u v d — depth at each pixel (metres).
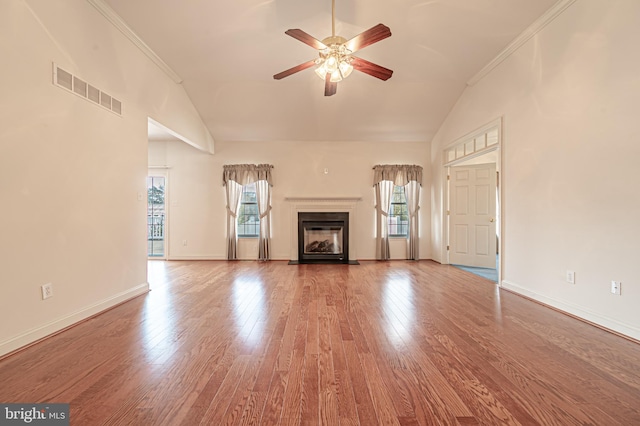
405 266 6.06
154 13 3.40
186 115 5.34
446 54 4.30
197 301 3.66
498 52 4.19
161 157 6.74
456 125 5.66
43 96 2.60
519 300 3.70
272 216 6.73
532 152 3.69
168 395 1.78
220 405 1.69
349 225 6.57
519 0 3.23
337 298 3.79
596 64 2.86
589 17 2.92
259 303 3.58
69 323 2.83
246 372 2.03
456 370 2.06
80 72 2.99
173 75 4.73
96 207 3.21
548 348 2.40
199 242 6.76
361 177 6.79
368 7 3.37
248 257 6.76
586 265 2.99
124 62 3.64
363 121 6.16
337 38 2.88
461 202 6.18
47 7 2.63
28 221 2.47
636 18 2.52
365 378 1.96
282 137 6.63
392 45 4.11
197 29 3.70
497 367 2.11
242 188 6.71
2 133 2.27
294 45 4.07
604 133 2.80
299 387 1.86
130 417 1.58
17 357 2.24
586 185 2.99
